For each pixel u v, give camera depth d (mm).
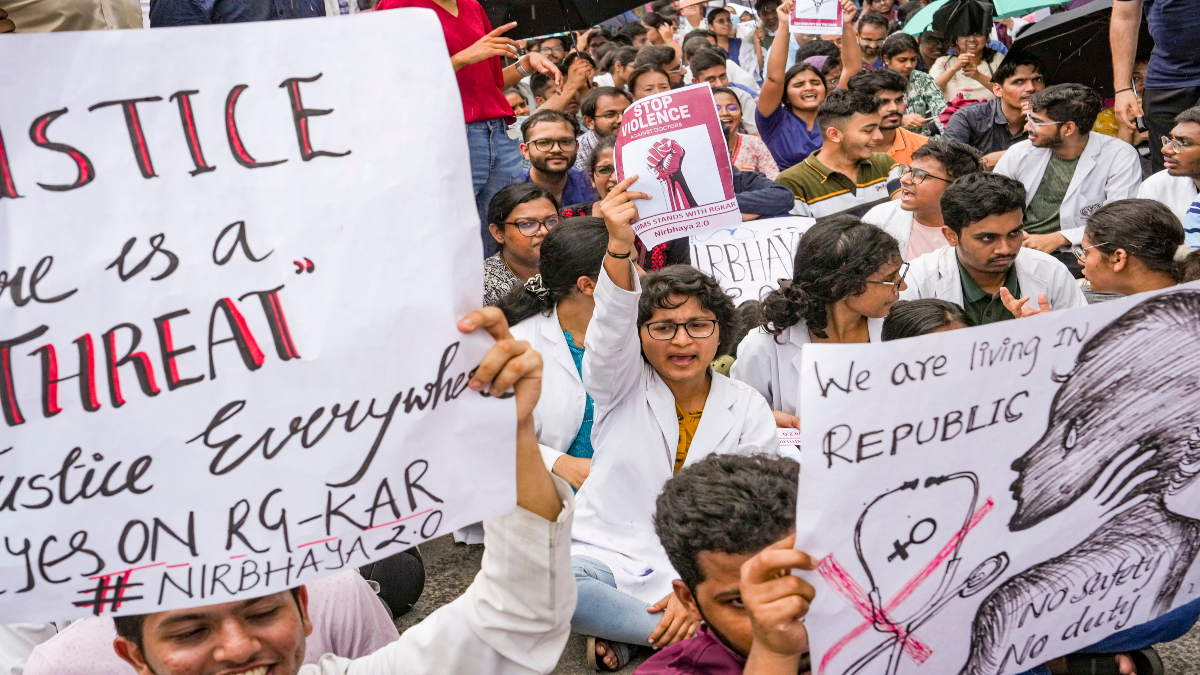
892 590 1434
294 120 1418
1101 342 1454
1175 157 4445
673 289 2803
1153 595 1639
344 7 6688
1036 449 1466
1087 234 3488
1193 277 3332
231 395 1418
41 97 1353
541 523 1613
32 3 3838
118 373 1391
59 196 1365
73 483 1392
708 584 1698
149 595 1423
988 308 3875
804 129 6762
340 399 1442
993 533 1472
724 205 3246
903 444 1378
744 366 3580
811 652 1426
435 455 1481
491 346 1484
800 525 1366
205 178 1400
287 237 1421
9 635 2262
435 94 1445
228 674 1551
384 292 1442
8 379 1361
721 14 10500
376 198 1436
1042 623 1573
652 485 2932
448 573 3469
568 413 3316
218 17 4418
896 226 4625
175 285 1398
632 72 6754
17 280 1357
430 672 1713
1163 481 1568
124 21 4184
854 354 1328
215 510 1425
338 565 1467
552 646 1716
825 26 6508
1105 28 6348
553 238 3285
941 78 8312
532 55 6730
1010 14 7176
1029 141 5379
